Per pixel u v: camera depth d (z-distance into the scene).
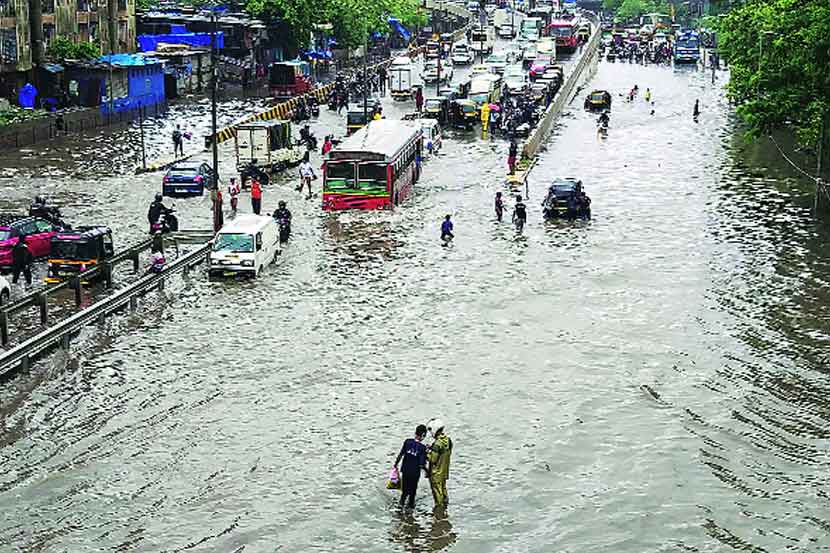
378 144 69.56
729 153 90.94
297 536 28.81
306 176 72.00
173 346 42.47
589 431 35.25
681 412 36.78
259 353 41.94
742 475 32.38
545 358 41.84
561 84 129.12
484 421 35.94
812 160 87.50
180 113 116.94
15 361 38.34
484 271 54.22
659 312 47.72
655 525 29.48
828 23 61.00
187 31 146.88
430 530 29.19
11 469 32.09
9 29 105.19
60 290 49.19
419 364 41.06
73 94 111.75
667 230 63.28
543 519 29.81
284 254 57.19
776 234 62.38
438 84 127.31
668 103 125.94
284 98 126.25
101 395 37.47
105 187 74.31
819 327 45.72
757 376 40.12
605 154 90.44
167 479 31.69
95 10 125.69
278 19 155.00
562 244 59.88
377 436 34.72
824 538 28.88
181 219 65.19
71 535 28.64
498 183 77.44
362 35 165.88
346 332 44.62
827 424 36.00
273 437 34.50
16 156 87.00
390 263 55.62
